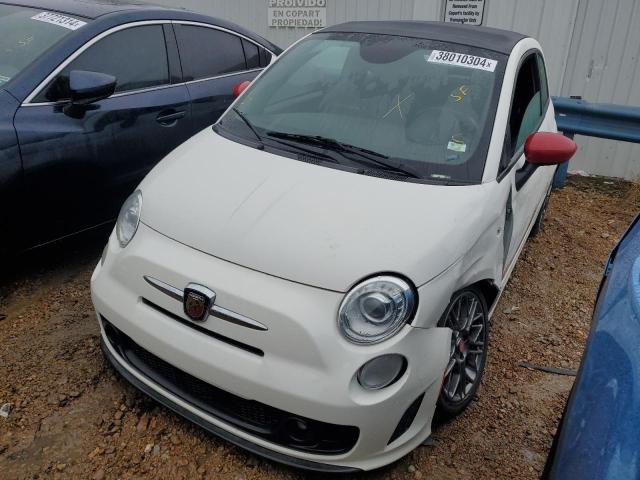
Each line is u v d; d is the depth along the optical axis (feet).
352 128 9.58
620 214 18.51
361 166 8.88
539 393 10.02
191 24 14.33
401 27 11.41
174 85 13.62
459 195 8.41
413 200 8.13
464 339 8.91
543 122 12.53
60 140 11.05
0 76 11.05
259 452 7.39
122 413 8.67
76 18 12.30
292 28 25.03
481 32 11.44
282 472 7.89
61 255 12.91
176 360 7.46
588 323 12.46
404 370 7.09
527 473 8.33
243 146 9.53
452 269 7.63
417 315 7.09
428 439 8.56
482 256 8.52
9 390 8.87
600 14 19.77
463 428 9.05
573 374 10.62
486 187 8.77
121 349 8.54
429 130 9.38
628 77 20.02
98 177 11.95
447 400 8.51
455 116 9.52
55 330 10.37
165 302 7.57
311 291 6.94
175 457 8.02
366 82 10.30
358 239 7.32
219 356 7.14
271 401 6.92
